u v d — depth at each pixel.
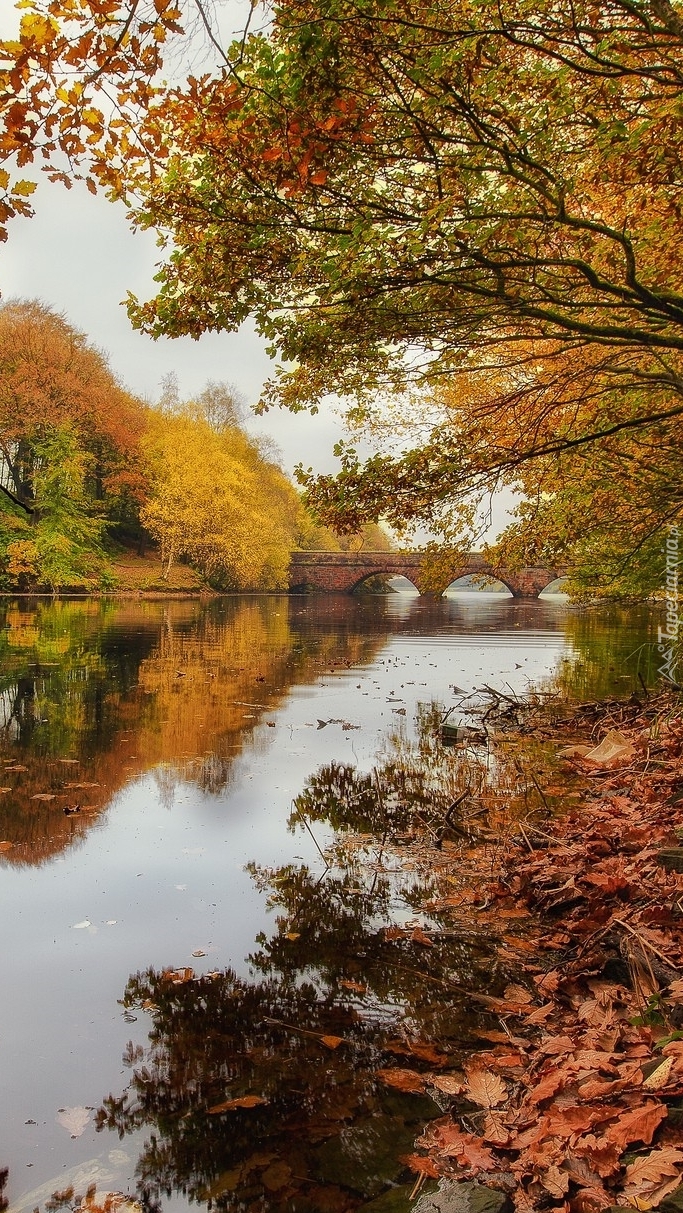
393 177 3.83
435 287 4.18
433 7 3.33
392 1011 3.15
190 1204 2.09
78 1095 2.59
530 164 3.72
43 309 48.38
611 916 3.72
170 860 4.87
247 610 37.69
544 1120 2.24
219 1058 2.81
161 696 11.45
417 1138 2.36
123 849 5.04
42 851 4.97
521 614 39.34
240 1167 2.24
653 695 10.50
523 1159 2.11
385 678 13.95
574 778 6.99
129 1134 2.39
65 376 45.75
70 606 34.66
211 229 4.10
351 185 3.93
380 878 4.63
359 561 65.12
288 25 3.04
